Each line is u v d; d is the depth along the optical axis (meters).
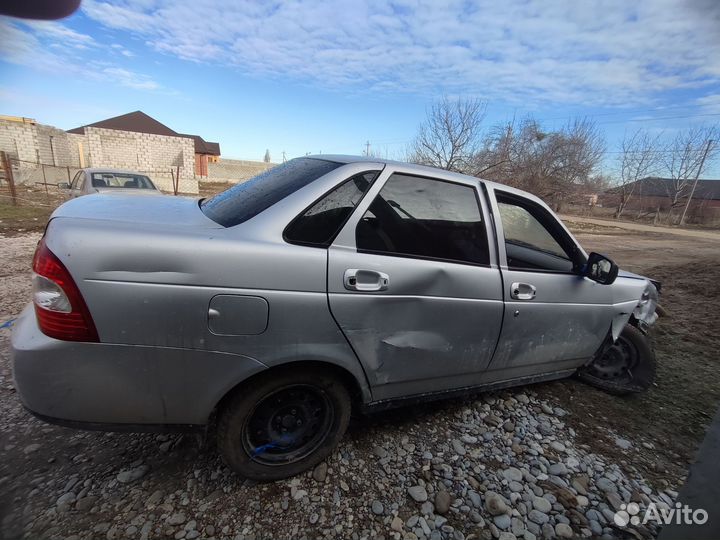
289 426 2.15
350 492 2.13
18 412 2.51
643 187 52.44
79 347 1.61
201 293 1.71
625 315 3.24
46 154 21.91
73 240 1.60
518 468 2.45
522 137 24.12
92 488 2.01
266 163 41.12
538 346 2.83
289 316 1.87
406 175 2.31
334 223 2.04
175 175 21.97
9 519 1.80
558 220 2.95
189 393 1.80
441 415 2.90
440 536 1.94
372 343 2.13
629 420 3.09
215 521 1.89
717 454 1.42
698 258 14.26
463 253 2.43
